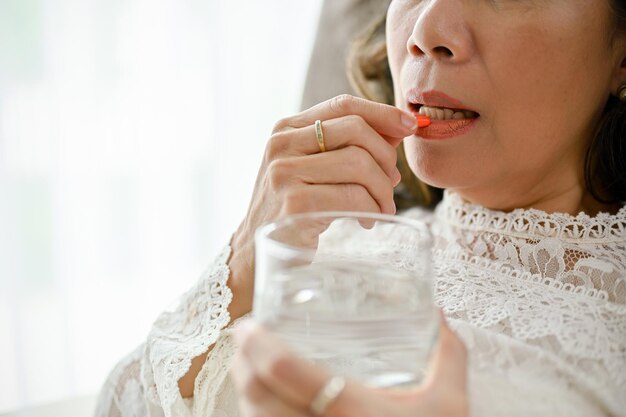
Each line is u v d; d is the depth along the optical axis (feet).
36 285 5.45
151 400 2.84
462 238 2.96
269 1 5.91
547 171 2.79
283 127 2.57
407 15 2.74
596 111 2.81
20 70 5.16
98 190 5.51
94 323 5.65
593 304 2.47
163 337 2.86
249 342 1.59
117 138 5.51
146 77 5.54
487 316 2.49
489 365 2.28
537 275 2.65
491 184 2.79
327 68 4.62
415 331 1.66
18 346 5.40
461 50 2.47
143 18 5.48
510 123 2.57
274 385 1.55
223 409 2.57
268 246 1.67
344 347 1.66
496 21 2.47
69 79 5.30
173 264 5.84
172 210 5.78
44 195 5.36
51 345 5.51
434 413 1.61
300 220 1.88
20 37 5.13
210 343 2.58
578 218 2.75
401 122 2.44
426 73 2.56
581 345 2.31
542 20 2.47
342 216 1.88
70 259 5.49
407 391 1.66
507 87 2.51
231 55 5.84
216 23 5.72
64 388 5.56
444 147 2.61
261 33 5.93
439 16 2.48
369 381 1.69
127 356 3.20
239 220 6.02
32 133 5.25
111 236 5.60
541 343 2.35
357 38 3.80
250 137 6.00
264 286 1.67
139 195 5.67
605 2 2.59
